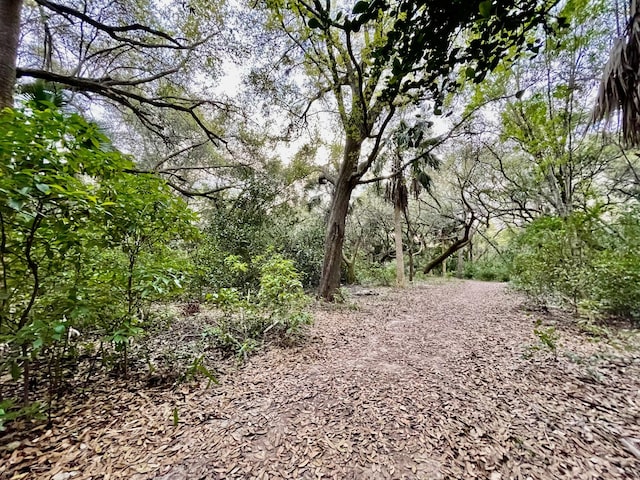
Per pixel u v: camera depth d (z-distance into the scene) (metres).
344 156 7.19
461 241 11.41
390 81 1.60
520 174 9.10
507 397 2.34
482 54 1.42
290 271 4.27
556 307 5.16
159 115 7.92
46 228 1.81
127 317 2.53
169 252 3.12
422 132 7.52
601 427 1.90
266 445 1.83
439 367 3.04
